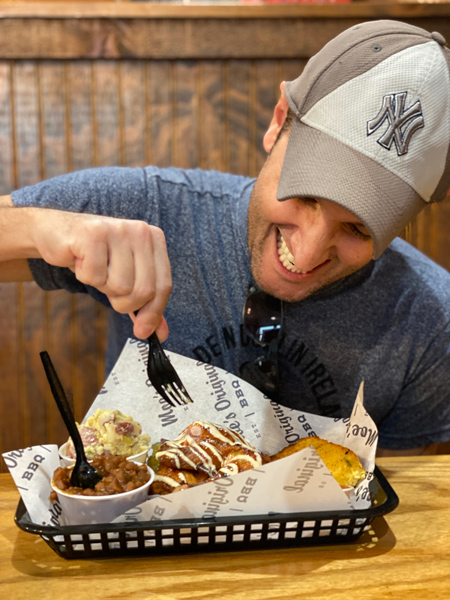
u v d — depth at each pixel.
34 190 1.36
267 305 1.28
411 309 1.39
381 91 0.93
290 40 2.17
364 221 0.92
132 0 2.29
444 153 0.97
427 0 2.23
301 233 1.03
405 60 0.94
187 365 1.09
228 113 2.22
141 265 0.88
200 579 0.74
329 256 1.12
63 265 0.92
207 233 1.41
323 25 2.17
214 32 2.14
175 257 1.39
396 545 0.82
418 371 1.41
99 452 0.94
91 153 2.20
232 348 1.38
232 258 1.38
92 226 0.87
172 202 1.42
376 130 0.93
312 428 1.06
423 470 1.07
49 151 2.19
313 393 1.38
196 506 0.78
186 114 2.21
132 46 2.12
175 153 2.23
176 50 2.14
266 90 2.22
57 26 2.09
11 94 2.14
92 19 2.10
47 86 2.15
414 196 0.97
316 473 0.77
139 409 1.08
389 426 1.49
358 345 1.37
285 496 0.79
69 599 0.70
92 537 0.77
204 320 1.39
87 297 2.24
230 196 1.44
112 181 1.41
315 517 0.77
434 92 0.94
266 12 2.14
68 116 2.18
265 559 0.79
